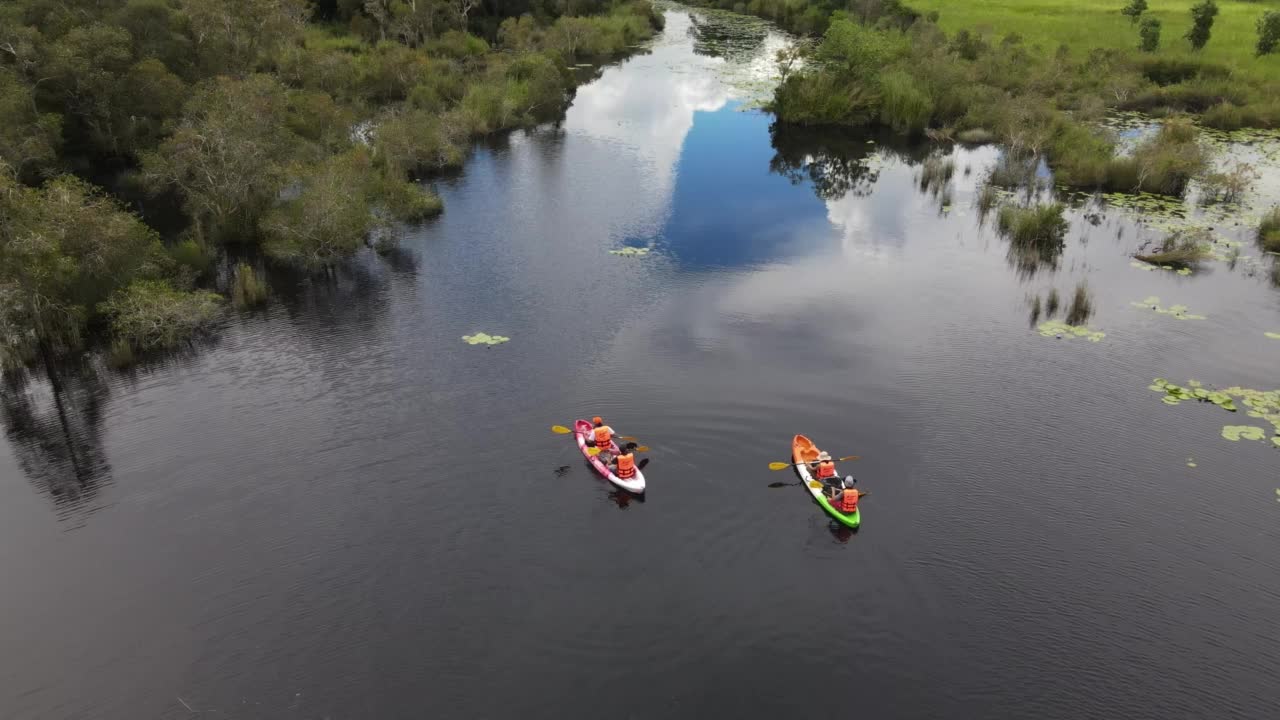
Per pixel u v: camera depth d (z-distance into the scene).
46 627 14.50
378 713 12.81
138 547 16.41
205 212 34.06
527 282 29.19
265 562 15.92
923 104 50.12
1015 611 14.73
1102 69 57.00
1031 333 25.41
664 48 77.31
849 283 29.20
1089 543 16.42
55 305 24.50
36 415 21.41
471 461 18.94
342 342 24.86
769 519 17.08
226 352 24.36
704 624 14.48
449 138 44.91
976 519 17.08
